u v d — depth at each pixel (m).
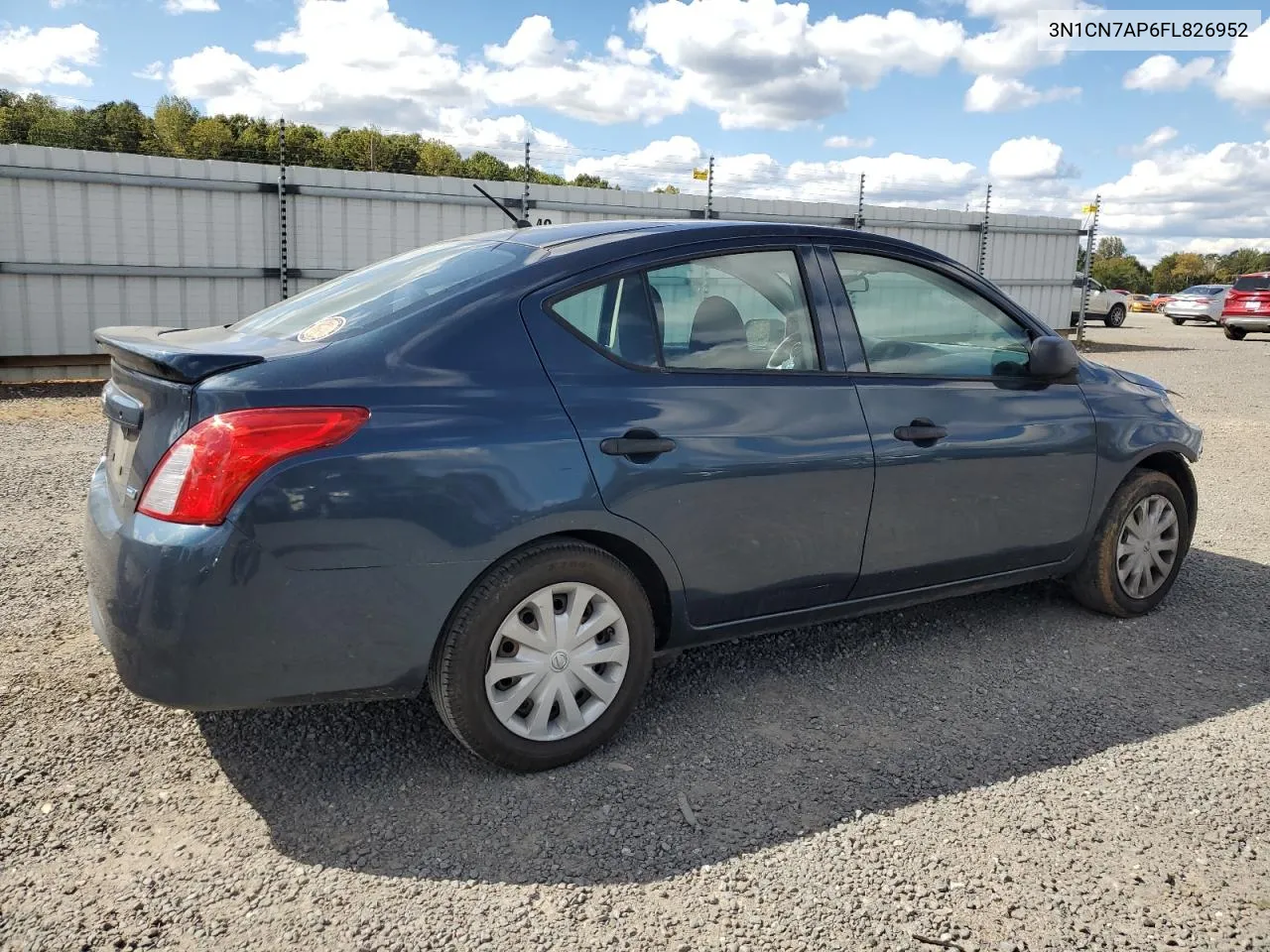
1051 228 21.00
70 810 2.63
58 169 11.23
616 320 2.99
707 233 3.24
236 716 3.20
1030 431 3.77
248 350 2.68
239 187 12.38
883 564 3.47
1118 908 2.29
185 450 2.42
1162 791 2.82
